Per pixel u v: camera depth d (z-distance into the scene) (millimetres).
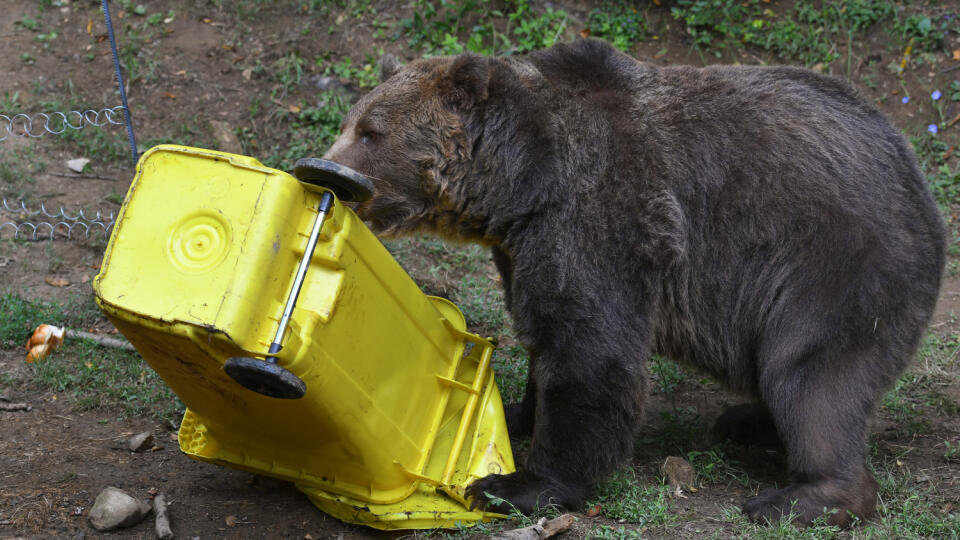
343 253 4156
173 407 6410
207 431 5105
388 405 4703
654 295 5363
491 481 5207
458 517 5086
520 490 5219
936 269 5656
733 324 5574
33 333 7176
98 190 9094
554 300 5223
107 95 10070
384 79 5863
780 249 5387
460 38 10984
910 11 10977
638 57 10773
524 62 5602
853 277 5316
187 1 11133
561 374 5254
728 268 5477
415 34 10812
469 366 5512
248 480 5543
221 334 3795
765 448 6508
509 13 11062
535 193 5258
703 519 5254
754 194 5379
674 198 5324
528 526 4914
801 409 5367
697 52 10789
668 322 5602
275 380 3727
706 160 5387
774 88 5598
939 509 5410
